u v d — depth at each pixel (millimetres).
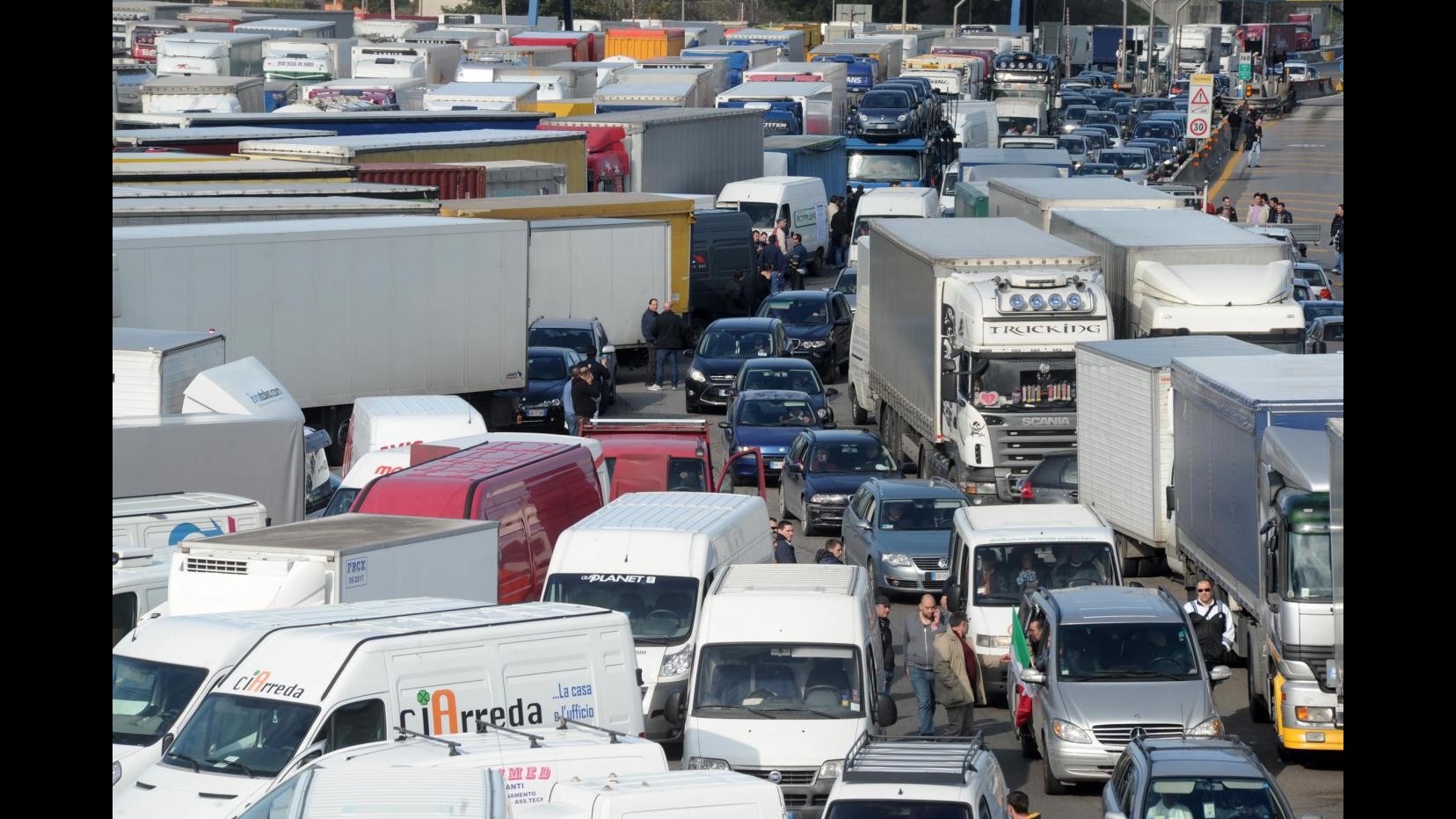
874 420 137625
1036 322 101375
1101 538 77125
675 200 155750
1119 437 92375
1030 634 68000
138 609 63594
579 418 123375
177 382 90062
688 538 70000
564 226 147250
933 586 88188
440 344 124062
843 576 65625
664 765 46250
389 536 62719
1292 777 64375
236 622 53094
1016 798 54094
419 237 121938
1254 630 71500
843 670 60688
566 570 69375
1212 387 77688
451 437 94250
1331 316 138375
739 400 121875
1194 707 62500
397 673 49438
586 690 53375
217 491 84312
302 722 48125
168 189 134875
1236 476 73812
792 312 155500
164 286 110625
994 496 102062
